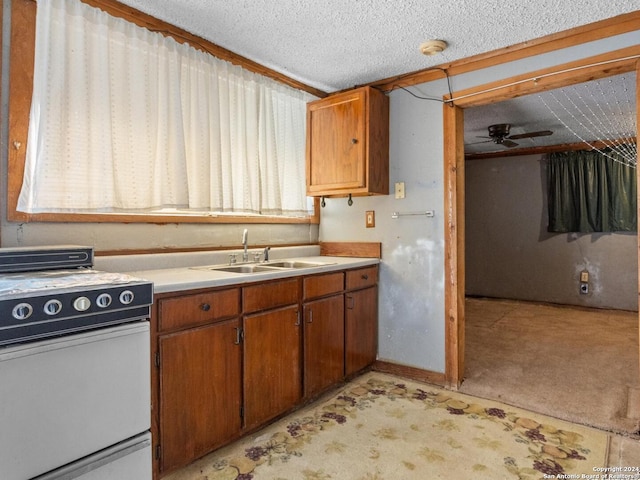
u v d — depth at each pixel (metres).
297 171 3.06
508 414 2.28
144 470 1.35
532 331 4.08
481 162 6.02
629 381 2.74
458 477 1.70
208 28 2.18
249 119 2.63
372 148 2.79
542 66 2.33
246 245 2.57
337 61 2.61
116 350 1.27
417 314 2.84
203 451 1.78
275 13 2.02
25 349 1.08
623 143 4.88
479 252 6.09
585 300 5.27
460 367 2.70
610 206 5.05
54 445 1.14
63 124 1.78
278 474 1.73
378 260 3.00
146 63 2.06
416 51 2.46
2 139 1.70
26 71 1.75
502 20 2.08
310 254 3.24
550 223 5.45
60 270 1.56
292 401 2.24
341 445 1.96
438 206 2.74
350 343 2.71
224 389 1.87
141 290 1.34
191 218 2.42
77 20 1.81
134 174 2.03
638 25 2.05
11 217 1.72
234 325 1.92
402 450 1.91
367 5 1.94
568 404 2.38
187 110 2.25
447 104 2.69
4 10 1.70
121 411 1.29
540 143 5.22
